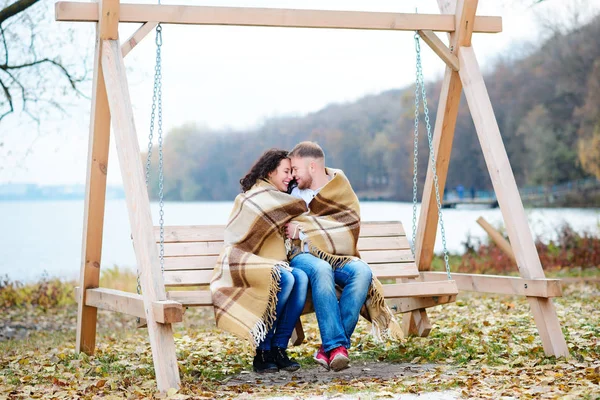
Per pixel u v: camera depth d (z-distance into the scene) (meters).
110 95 4.89
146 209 4.62
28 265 19.39
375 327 4.86
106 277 14.72
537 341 5.77
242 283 4.68
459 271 14.70
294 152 5.16
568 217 25.91
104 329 9.26
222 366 5.37
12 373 5.21
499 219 19.03
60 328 9.63
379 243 5.78
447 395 4.01
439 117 5.98
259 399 4.02
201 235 5.27
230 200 48.28
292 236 4.92
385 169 45.75
